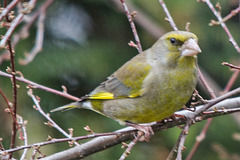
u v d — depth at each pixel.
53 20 13.39
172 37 8.23
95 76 13.15
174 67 8.23
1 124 11.65
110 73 13.29
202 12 13.73
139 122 8.94
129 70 8.91
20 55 12.24
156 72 8.45
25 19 10.20
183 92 8.28
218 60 14.19
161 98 8.38
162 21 13.73
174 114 8.60
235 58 14.05
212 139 13.41
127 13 8.84
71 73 12.90
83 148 8.73
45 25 13.23
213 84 13.77
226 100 9.19
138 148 12.84
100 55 13.33
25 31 10.06
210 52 14.21
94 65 13.09
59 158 8.70
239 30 14.16
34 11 13.27
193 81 8.27
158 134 13.01
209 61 14.25
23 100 12.10
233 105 9.15
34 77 12.37
